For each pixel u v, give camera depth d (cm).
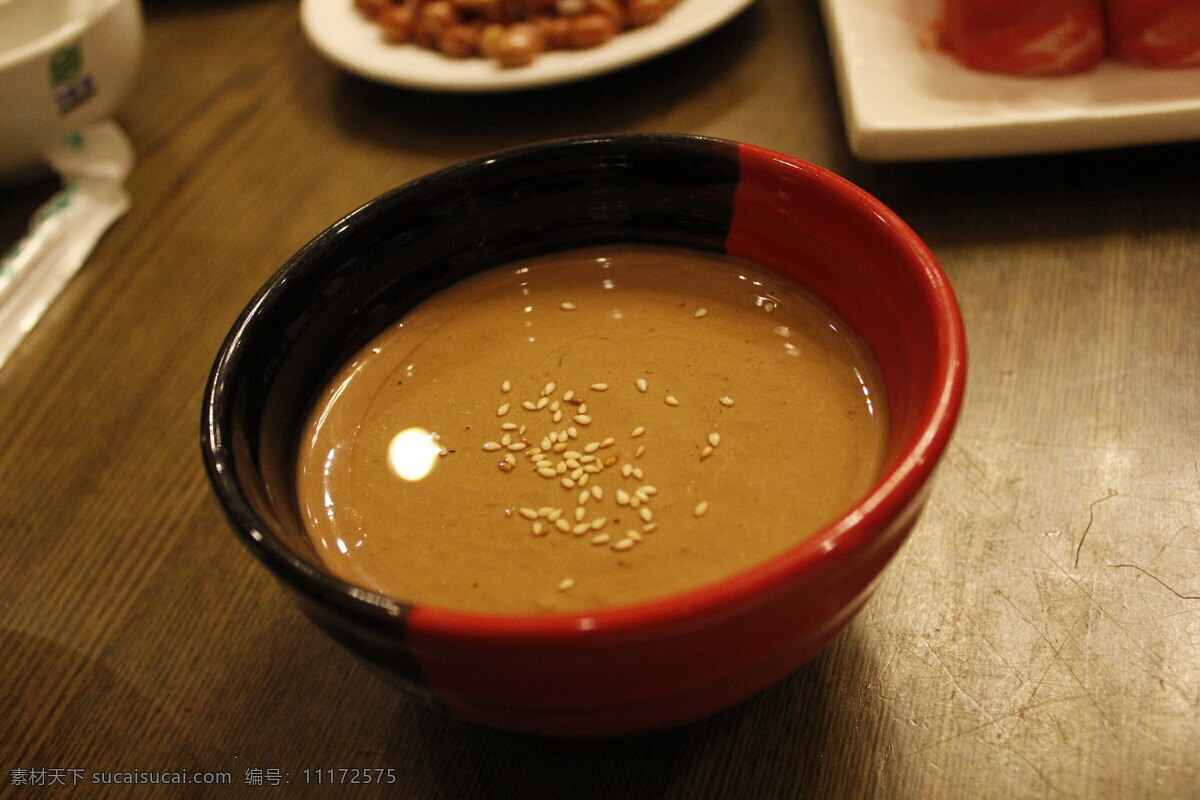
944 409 18
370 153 35
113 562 26
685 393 23
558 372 23
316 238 22
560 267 25
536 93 37
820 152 33
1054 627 22
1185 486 24
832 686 22
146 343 31
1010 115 30
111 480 27
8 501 27
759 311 24
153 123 38
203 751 22
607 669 17
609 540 21
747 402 22
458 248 24
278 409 22
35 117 34
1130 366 26
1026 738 21
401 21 37
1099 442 25
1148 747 20
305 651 24
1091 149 30
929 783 21
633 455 22
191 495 27
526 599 20
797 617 17
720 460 21
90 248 34
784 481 21
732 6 36
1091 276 28
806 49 37
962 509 24
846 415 22
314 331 23
